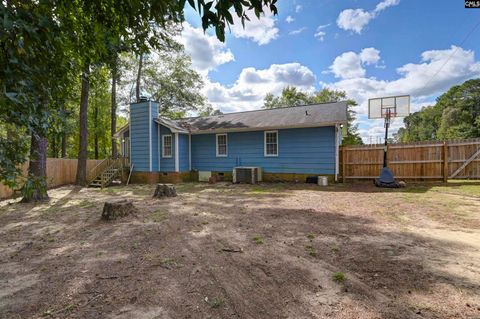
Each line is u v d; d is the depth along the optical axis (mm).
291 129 12234
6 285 2697
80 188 11977
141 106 14031
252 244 3785
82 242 4066
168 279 2734
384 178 9953
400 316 2010
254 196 8359
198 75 22234
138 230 4594
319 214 5605
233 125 13461
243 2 1519
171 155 13914
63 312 2170
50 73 1841
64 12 2080
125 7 2242
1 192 8898
